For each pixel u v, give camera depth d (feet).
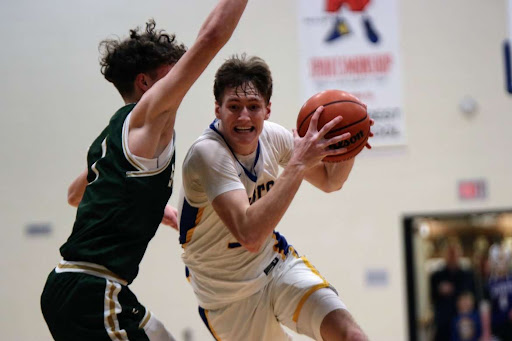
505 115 32.45
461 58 32.53
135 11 33.22
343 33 32.68
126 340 12.93
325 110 14.28
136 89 14.62
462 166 32.53
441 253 32.63
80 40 33.47
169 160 13.56
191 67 12.77
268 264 16.11
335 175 16.78
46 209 33.50
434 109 32.60
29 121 33.65
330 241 32.68
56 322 12.98
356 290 32.53
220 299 16.21
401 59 32.60
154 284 32.81
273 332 16.37
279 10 32.89
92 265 12.93
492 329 32.55
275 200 13.14
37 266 33.47
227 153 14.39
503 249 32.63
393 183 32.68
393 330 32.37
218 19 12.70
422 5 32.63
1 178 33.63
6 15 33.68
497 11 32.42
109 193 13.03
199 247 15.85
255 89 14.10
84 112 33.50
